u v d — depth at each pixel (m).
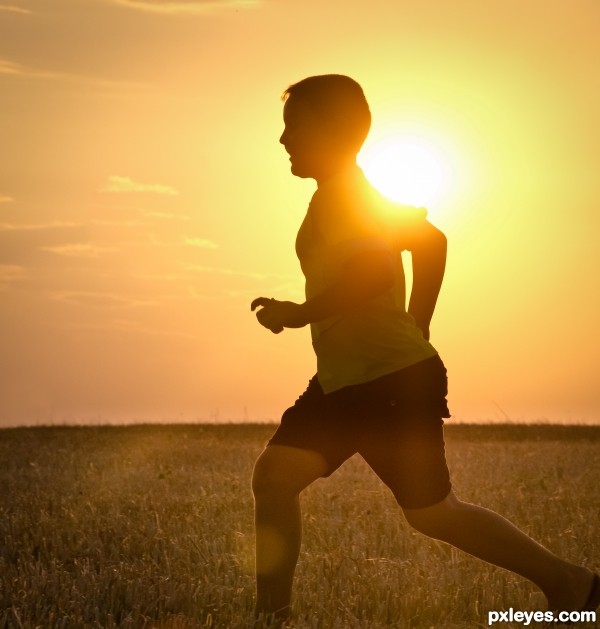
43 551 11.05
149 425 35.19
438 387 7.81
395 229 8.05
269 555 7.82
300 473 7.81
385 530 12.06
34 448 25.95
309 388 8.07
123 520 12.92
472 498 15.28
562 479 18.38
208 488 16.83
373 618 8.21
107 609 8.43
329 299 7.31
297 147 7.95
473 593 8.81
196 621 8.13
